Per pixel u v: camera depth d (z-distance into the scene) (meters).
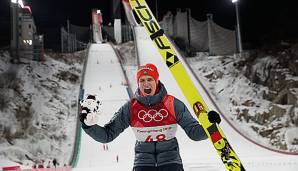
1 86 27.27
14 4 33.88
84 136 23.39
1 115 22.59
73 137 23.89
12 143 20.27
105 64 41.62
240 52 35.41
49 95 29.97
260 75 30.77
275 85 28.17
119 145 21.77
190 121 3.05
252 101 28.27
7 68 31.33
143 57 40.84
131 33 60.16
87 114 2.88
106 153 20.59
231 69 34.47
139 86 3.07
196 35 49.12
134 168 3.07
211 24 43.66
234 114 27.58
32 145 21.09
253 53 34.81
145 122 3.06
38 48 37.03
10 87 27.73
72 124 26.36
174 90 29.70
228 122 25.77
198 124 3.04
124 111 3.15
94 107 2.91
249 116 26.58
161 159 3.02
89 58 44.66
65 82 34.59
